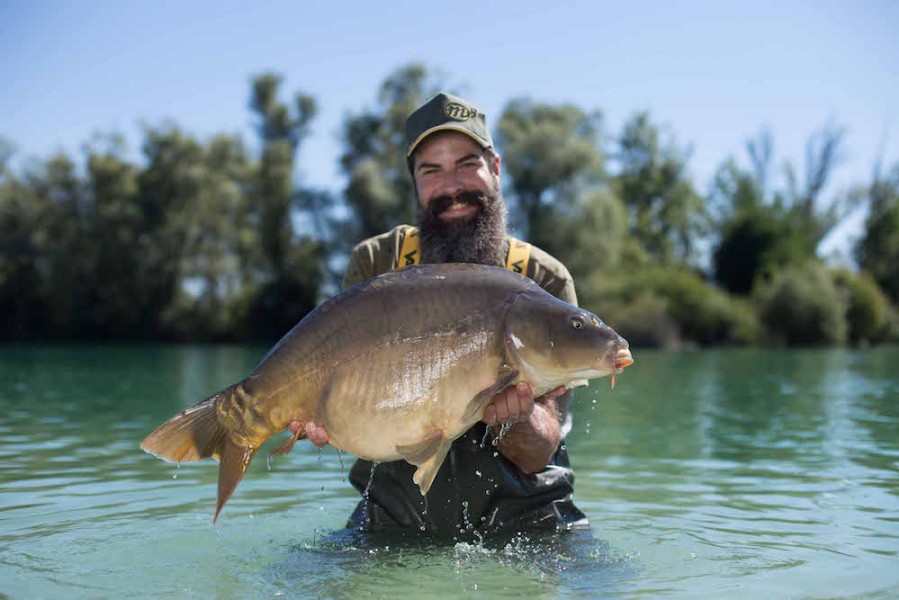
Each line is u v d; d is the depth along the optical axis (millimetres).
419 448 3453
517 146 41812
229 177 47938
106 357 28969
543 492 4332
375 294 3545
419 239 4500
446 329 3463
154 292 46656
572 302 4527
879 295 44406
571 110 45875
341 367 3480
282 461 6918
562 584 3463
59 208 46750
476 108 4504
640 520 4648
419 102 43875
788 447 7531
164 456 3492
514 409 3504
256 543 4148
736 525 4516
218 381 16812
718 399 12852
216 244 47344
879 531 4367
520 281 3602
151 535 4309
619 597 3293
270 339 46719
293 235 47438
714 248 50062
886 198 53156
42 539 4215
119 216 46062
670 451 7375
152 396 13195
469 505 4242
